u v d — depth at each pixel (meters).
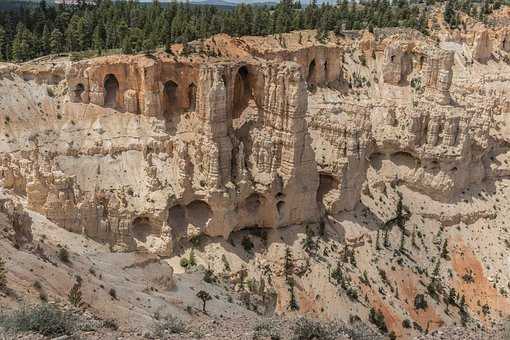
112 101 87.12
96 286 48.00
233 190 82.19
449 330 43.03
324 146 95.75
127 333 37.69
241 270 80.69
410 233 99.75
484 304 92.50
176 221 82.06
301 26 134.62
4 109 80.88
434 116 104.94
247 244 85.69
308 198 88.81
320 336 40.28
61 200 70.31
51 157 78.62
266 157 85.56
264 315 68.00
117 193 77.75
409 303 87.19
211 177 81.19
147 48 92.38
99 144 81.69
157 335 38.38
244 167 85.06
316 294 81.94
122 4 133.38
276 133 86.06
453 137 105.38
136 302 50.34
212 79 81.31
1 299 36.59
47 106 84.50
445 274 95.56
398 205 101.94
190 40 103.81
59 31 109.12
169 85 88.56
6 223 47.69
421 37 135.12
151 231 79.69
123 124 85.06
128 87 86.38
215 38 95.81
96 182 78.62
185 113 88.12
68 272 47.22
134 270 61.66
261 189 84.75
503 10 164.75
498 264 100.75
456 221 105.69
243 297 73.19
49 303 38.44
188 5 142.88
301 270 84.06
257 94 88.62
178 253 80.19
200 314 57.34
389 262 91.88
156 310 50.56
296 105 82.69
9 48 103.94
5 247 43.69
